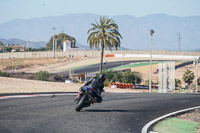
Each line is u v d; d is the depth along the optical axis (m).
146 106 28.56
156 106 29.02
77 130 16.38
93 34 103.00
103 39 102.00
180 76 154.00
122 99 33.03
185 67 177.12
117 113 23.16
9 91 38.94
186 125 20.48
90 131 16.31
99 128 17.23
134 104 29.33
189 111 27.27
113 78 138.88
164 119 22.48
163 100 34.66
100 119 20.11
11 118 18.66
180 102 33.59
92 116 21.05
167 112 25.75
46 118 19.31
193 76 141.50
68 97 31.72
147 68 171.00
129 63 199.88
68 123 18.12
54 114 20.97
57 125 17.39
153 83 131.12
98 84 23.34
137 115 23.00
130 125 18.86
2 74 113.12
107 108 25.48
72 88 58.88
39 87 54.00
